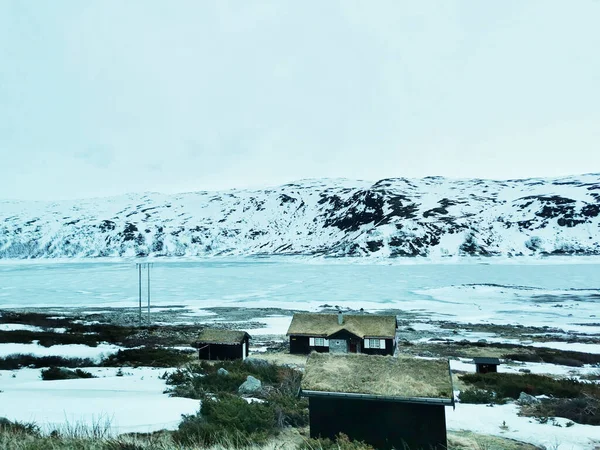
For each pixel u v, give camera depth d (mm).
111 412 15141
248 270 154375
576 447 13250
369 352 39906
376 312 72375
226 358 35500
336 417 12383
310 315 42875
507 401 20922
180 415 14570
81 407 16031
